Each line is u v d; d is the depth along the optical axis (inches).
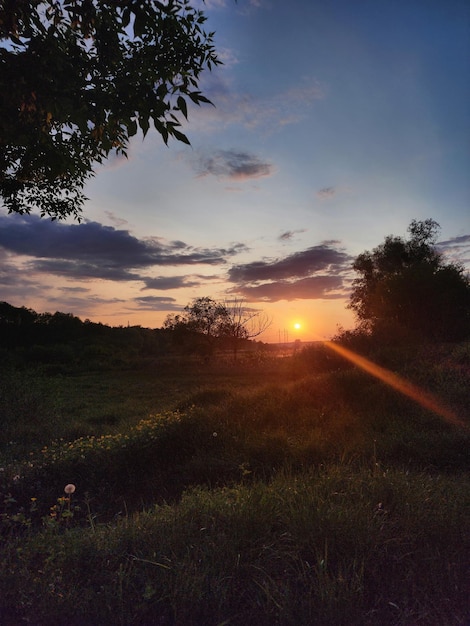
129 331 2753.4
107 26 137.1
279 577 95.4
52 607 86.4
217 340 1406.3
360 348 690.2
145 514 137.6
